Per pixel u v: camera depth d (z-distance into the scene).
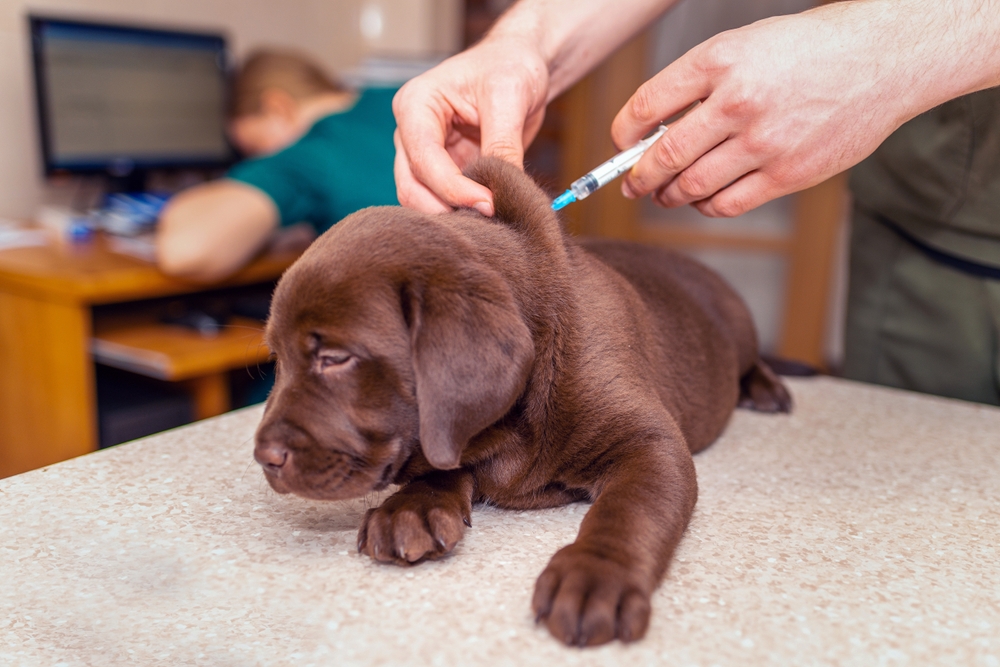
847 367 0.94
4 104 1.56
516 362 0.48
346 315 0.49
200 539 0.49
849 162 0.55
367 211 0.53
